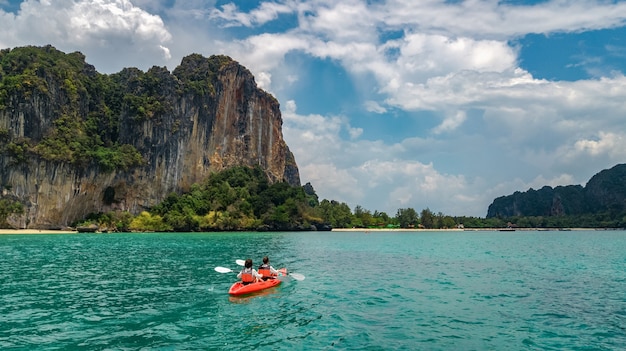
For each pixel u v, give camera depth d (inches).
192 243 2625.5
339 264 1471.5
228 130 6624.0
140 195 5044.3
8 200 4077.3
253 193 5762.8
